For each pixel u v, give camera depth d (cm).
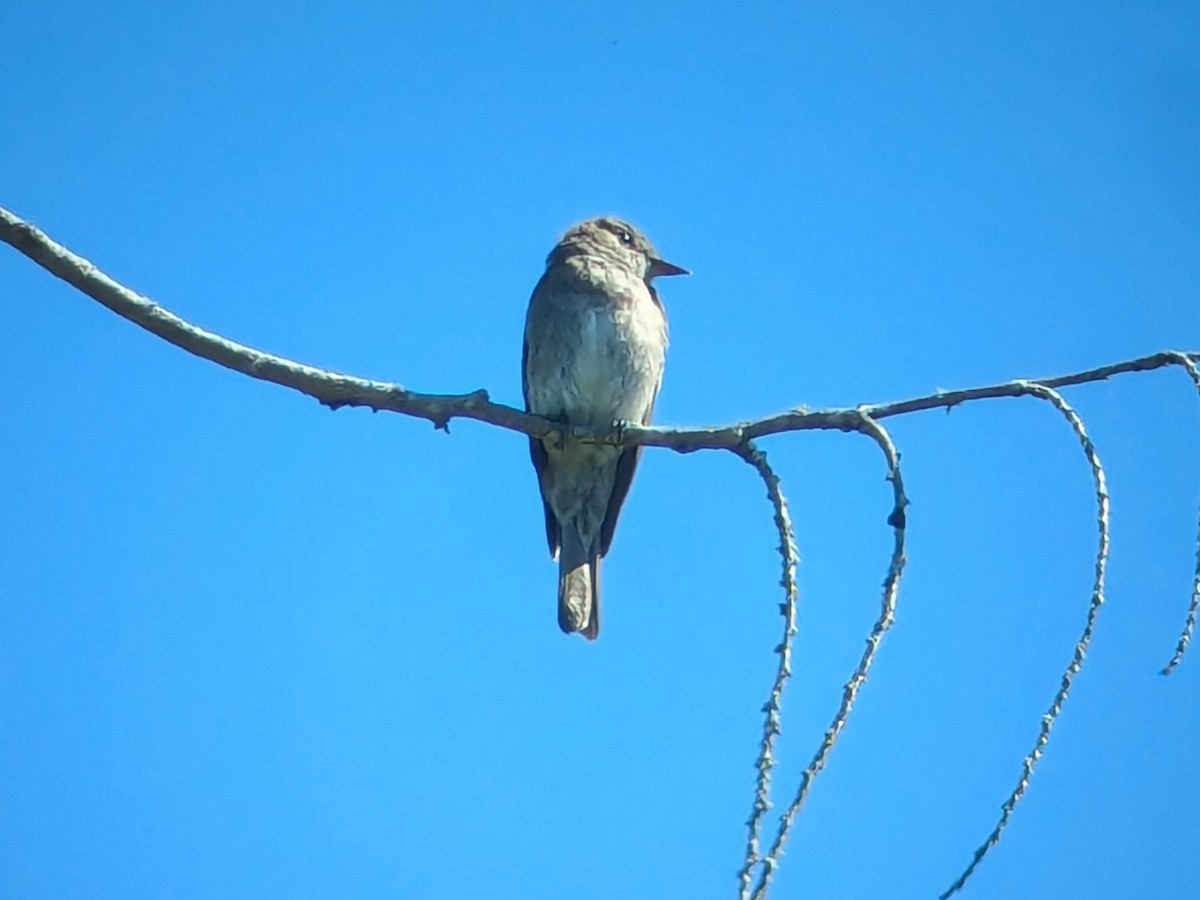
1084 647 777
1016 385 873
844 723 738
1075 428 845
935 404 890
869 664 761
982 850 738
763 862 695
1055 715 762
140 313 918
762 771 714
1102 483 814
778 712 733
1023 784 747
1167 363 874
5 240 885
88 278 905
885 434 880
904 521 850
